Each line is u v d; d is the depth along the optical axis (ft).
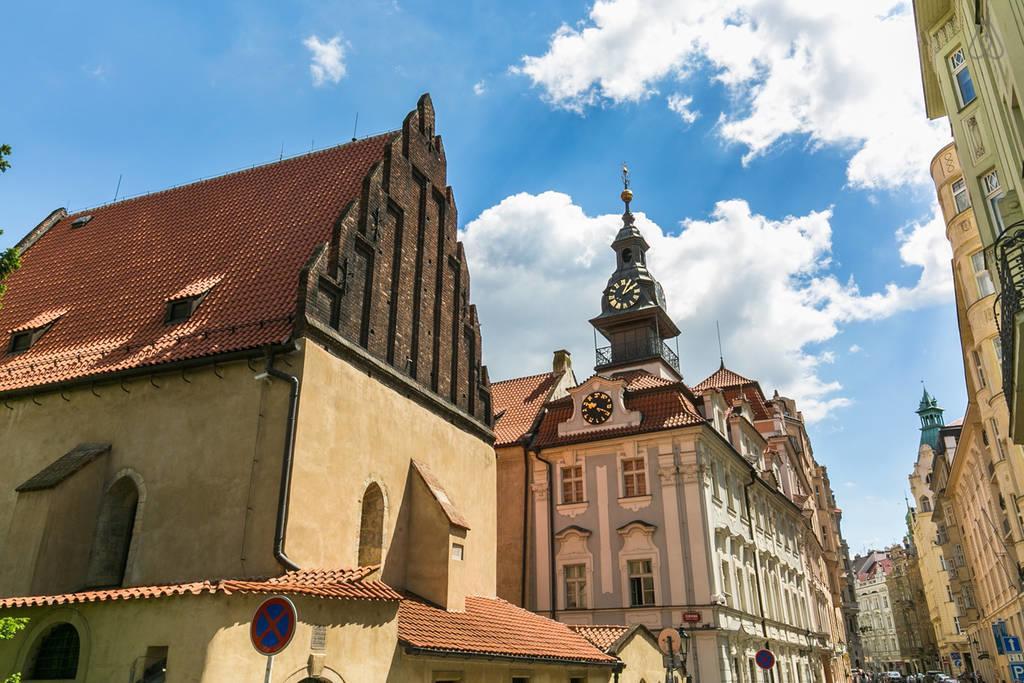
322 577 44.88
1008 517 102.22
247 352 50.90
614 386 116.37
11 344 65.41
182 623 35.12
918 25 73.00
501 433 123.24
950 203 98.37
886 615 525.75
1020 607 132.16
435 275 74.74
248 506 47.26
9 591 46.42
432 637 48.49
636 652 75.77
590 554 108.06
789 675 135.13
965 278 95.40
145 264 68.90
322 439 51.24
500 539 115.14
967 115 66.64
